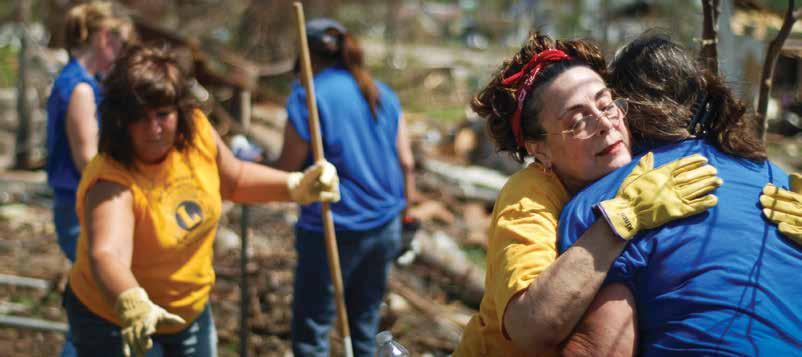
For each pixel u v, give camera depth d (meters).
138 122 2.83
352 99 4.19
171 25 14.22
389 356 2.25
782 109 15.02
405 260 4.83
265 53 15.27
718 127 2.14
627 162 2.12
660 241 1.91
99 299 2.97
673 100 2.15
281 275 6.14
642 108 2.14
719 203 1.96
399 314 5.73
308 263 4.20
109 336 3.03
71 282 3.05
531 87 2.15
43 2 12.23
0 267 6.33
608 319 1.91
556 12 21.09
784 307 1.89
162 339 3.13
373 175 4.22
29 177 9.35
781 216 1.96
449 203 9.03
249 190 3.34
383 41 23.31
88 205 2.87
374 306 4.36
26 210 8.15
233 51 15.09
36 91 10.52
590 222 1.98
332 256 3.57
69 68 4.02
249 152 4.50
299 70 4.37
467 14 28.66
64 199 4.12
